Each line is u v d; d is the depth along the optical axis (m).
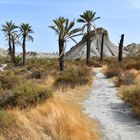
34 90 14.66
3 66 76.38
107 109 16.64
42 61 79.19
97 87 25.23
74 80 24.66
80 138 10.90
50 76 31.27
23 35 70.69
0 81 22.86
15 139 9.91
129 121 14.17
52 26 43.22
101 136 12.01
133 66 37.69
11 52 80.25
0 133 10.10
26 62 78.50
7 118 10.73
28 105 13.83
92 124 13.51
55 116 11.45
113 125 13.48
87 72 33.34
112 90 23.55
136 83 24.48
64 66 47.16
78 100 19.09
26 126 10.32
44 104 13.16
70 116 12.45
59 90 22.47
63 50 43.28
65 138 10.48
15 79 23.34
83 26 64.69
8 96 14.38
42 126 10.84
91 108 16.83
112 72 33.62
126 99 18.59
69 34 43.47
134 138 11.80
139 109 15.52
